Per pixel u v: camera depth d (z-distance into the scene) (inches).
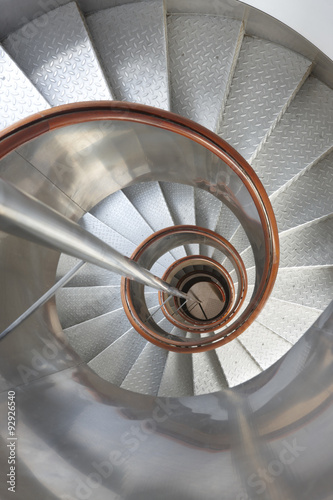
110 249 53.9
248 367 150.2
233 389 89.2
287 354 86.1
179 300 223.6
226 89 138.6
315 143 141.3
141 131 92.5
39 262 87.7
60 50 124.1
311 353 72.2
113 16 132.9
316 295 146.2
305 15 122.8
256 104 140.9
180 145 100.5
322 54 129.3
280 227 144.8
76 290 164.7
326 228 143.9
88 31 132.8
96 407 76.3
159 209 172.9
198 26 138.9
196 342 146.6
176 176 124.4
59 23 124.5
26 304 81.9
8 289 74.1
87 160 93.4
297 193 144.1
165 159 110.1
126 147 98.1
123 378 154.2
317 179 142.8
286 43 138.0
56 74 123.6
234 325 139.9
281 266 147.7
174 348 148.0
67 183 93.4
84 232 43.9
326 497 40.8
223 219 177.9
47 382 74.7
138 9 132.3
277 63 140.3
